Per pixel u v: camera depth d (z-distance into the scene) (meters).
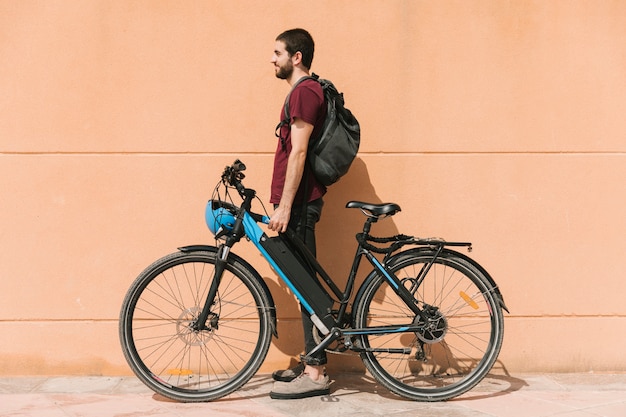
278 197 4.35
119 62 4.79
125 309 4.27
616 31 4.86
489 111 4.86
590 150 4.88
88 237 4.80
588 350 4.89
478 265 4.41
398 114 4.86
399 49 4.85
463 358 4.89
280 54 4.35
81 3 4.77
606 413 4.13
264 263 4.86
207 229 4.83
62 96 4.77
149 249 4.82
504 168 4.88
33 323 4.79
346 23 4.84
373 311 4.86
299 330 4.88
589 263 4.89
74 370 4.81
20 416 4.04
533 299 4.89
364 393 4.52
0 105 4.75
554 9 4.85
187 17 4.80
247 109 4.83
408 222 4.88
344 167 4.35
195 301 4.78
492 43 4.86
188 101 4.81
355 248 4.87
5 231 4.77
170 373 4.84
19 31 4.75
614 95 4.86
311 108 4.15
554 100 4.88
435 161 4.86
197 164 4.83
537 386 4.66
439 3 4.86
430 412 4.15
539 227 4.89
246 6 4.81
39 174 4.78
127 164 4.81
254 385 4.67
